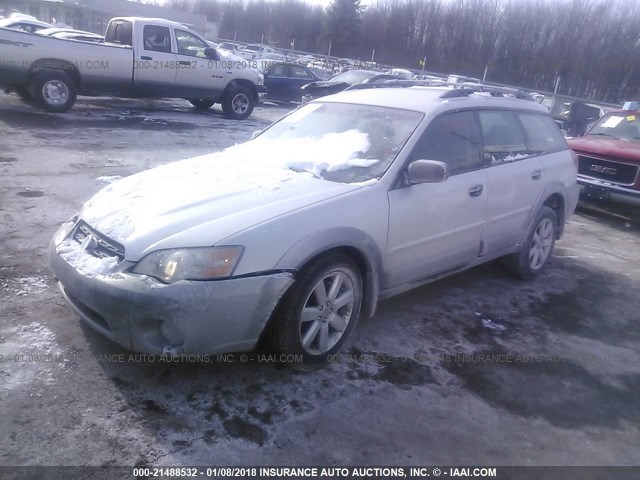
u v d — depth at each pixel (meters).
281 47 69.75
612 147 8.11
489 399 3.30
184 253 2.88
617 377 3.69
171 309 2.80
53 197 6.15
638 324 4.56
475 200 4.26
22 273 4.22
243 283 2.91
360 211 3.43
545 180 5.07
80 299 3.06
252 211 3.14
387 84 5.15
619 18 47.19
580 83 49.00
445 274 4.32
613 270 5.89
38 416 2.76
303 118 4.70
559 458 2.85
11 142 8.55
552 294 5.03
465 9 55.19
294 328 3.15
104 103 14.27
